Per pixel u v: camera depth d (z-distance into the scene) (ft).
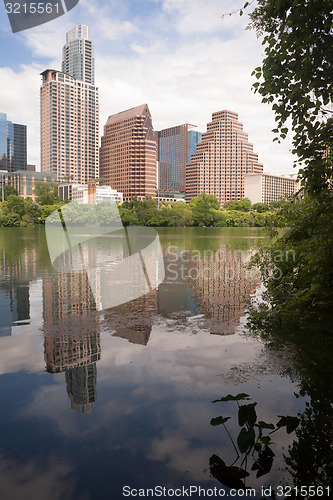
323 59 11.24
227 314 16.76
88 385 8.94
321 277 15.99
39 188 399.85
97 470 5.81
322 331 13.69
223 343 12.45
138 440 6.63
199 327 14.56
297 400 8.20
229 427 7.09
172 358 10.98
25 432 6.88
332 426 7.11
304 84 11.39
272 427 6.58
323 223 15.87
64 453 6.23
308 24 10.48
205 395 8.46
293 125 12.48
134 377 9.54
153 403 8.06
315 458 6.13
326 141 12.50
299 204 19.45
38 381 9.29
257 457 6.18
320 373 9.72
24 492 5.30
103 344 12.42
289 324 14.78
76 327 14.61
